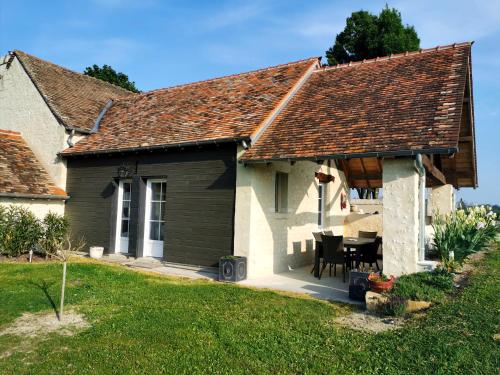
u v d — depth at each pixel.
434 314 5.98
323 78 12.65
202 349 4.80
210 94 13.58
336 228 14.60
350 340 5.15
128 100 16.34
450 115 7.95
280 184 11.16
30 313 6.17
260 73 14.05
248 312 6.32
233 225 9.77
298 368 4.34
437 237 10.41
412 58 11.61
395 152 7.38
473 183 14.11
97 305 6.60
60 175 13.55
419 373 4.14
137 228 11.62
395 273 7.55
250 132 9.62
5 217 11.48
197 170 10.57
